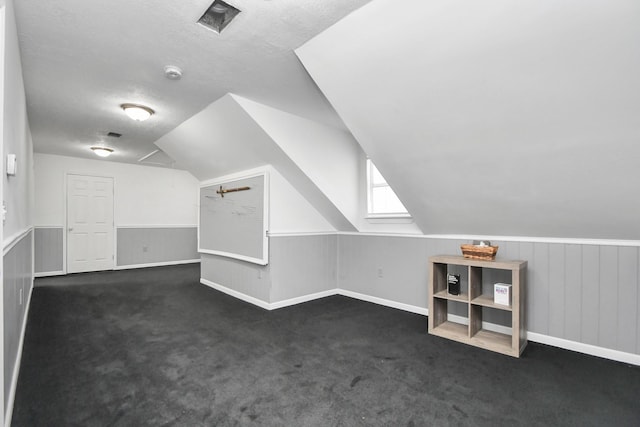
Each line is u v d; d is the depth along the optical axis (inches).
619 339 96.4
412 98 85.6
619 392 78.4
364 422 67.4
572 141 77.0
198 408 71.9
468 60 71.2
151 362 94.5
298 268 160.6
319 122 146.2
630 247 95.2
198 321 132.3
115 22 75.0
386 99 89.3
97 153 209.2
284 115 132.3
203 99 121.0
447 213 121.6
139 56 90.3
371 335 116.3
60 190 230.2
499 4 60.1
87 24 75.7
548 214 100.3
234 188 170.2
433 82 79.2
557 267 107.3
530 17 59.7
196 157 179.9
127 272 244.5
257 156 148.8
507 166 91.5
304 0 66.7
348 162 160.1
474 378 85.2
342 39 78.1
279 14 71.2
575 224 99.3
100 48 86.3
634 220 88.7
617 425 66.3
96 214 245.6
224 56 89.7
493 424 66.6
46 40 82.5
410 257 146.2
